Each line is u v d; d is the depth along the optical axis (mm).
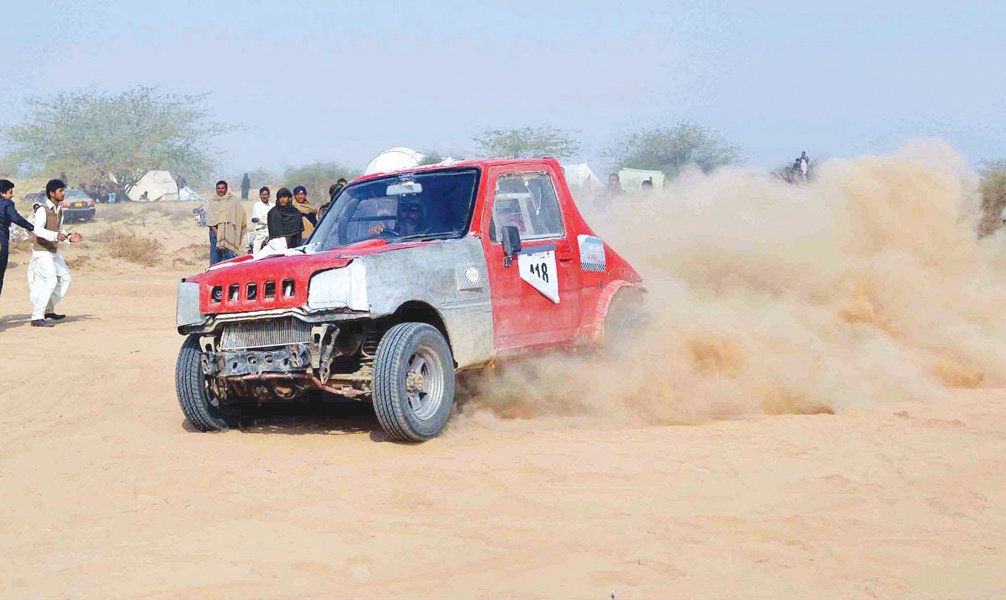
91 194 77188
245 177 59062
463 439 7801
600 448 7375
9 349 13758
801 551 5141
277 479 6699
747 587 4645
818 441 7621
